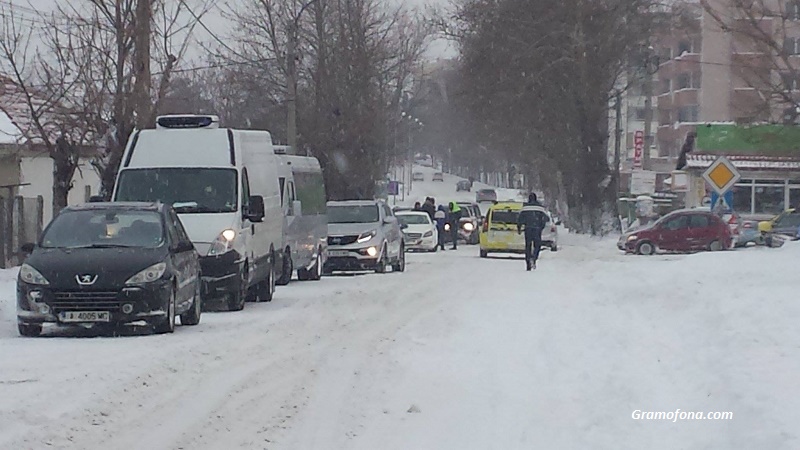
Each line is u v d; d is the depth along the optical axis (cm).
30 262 2205
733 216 5906
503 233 5634
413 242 6500
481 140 10200
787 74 6000
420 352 1998
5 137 4481
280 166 3669
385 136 7950
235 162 2930
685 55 11625
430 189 18838
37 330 2208
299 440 1294
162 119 3094
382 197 8144
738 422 1212
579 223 8444
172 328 2261
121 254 2225
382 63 7850
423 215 6681
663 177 12244
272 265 3231
